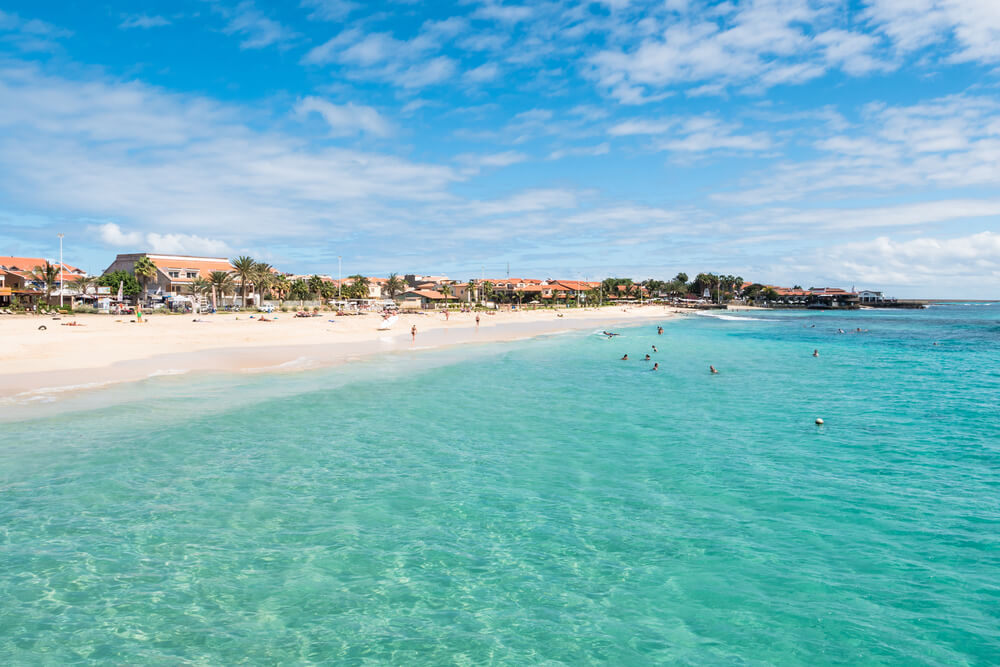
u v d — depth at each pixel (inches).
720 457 731.4
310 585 410.9
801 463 709.3
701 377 1464.1
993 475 665.6
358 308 5172.2
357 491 592.1
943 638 356.5
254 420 882.8
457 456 721.0
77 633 349.4
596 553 466.6
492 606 390.3
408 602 393.1
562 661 333.7
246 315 3823.8
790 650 346.3
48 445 717.9
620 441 805.2
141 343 1830.7
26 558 437.1
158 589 400.2
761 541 489.4
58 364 1331.2
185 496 567.2
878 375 1518.2
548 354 2025.1
